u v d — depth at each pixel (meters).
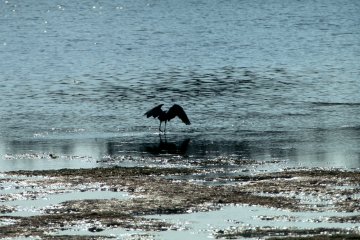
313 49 117.56
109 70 95.94
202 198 38.66
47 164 48.31
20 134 58.53
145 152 51.62
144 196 39.19
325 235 31.83
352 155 49.97
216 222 34.62
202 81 85.31
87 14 195.25
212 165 47.34
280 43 127.00
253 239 31.98
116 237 32.25
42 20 180.12
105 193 40.09
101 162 48.78
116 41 133.12
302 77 87.75
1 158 50.31
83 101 72.94
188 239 32.09
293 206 37.06
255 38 135.38
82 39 137.25
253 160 48.59
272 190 40.12
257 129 59.31
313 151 51.31
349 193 39.25
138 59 107.31
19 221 34.75
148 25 163.62
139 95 76.12
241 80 86.00
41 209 36.94
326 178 42.81
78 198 39.12
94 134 58.22
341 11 192.50
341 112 66.12
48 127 61.06
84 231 33.31
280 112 66.25
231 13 191.00
